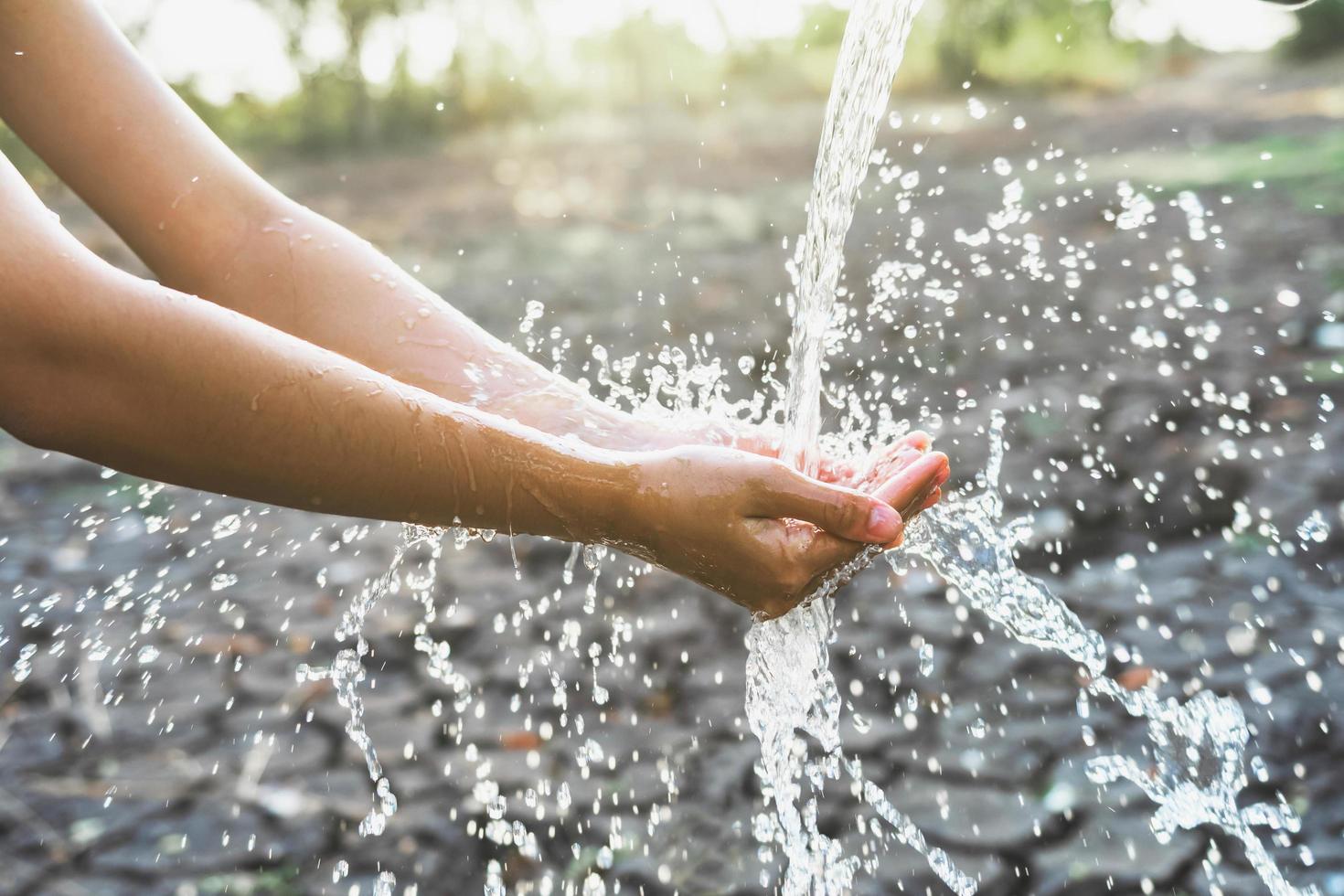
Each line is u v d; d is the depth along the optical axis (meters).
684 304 6.14
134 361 1.03
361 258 1.51
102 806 2.22
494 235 9.02
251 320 1.08
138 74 1.45
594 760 2.30
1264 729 2.24
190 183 1.46
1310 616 2.62
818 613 1.60
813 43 22.89
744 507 1.28
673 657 2.68
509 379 1.52
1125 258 6.47
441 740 2.40
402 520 1.18
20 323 0.99
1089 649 1.89
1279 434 3.66
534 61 18.45
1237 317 5.00
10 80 1.40
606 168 13.33
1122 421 3.87
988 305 5.60
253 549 3.42
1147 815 2.06
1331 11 21.44
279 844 2.10
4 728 2.49
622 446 1.52
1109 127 13.65
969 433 3.84
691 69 20.36
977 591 1.84
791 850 1.74
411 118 17.81
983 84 22.70
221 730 2.47
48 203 9.44
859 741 2.30
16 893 1.98
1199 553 2.95
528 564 3.20
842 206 1.66
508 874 2.00
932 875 1.95
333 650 2.78
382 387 1.12
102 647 2.82
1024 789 2.14
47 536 3.56
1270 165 9.12
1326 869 1.89
